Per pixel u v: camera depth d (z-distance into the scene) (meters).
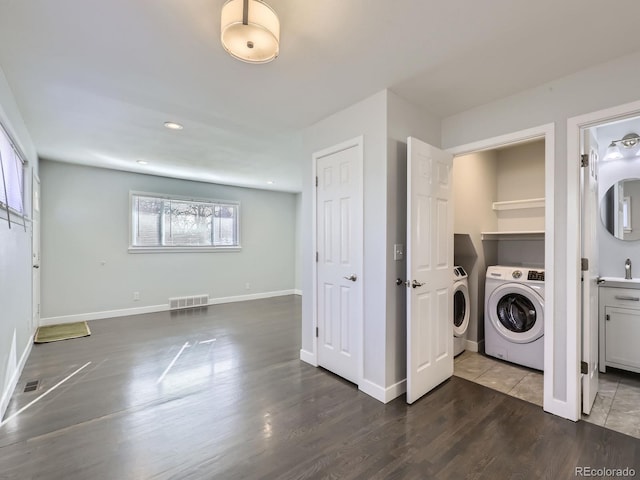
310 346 3.14
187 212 5.78
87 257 4.78
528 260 3.61
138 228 5.25
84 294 4.76
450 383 2.70
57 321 4.54
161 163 4.57
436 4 1.50
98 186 4.87
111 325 4.50
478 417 2.17
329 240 2.91
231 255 6.36
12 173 2.58
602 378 2.77
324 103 2.60
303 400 2.41
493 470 1.67
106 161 4.46
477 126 2.63
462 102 2.55
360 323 2.58
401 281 2.50
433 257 2.57
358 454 1.79
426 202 2.49
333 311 2.88
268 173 5.18
